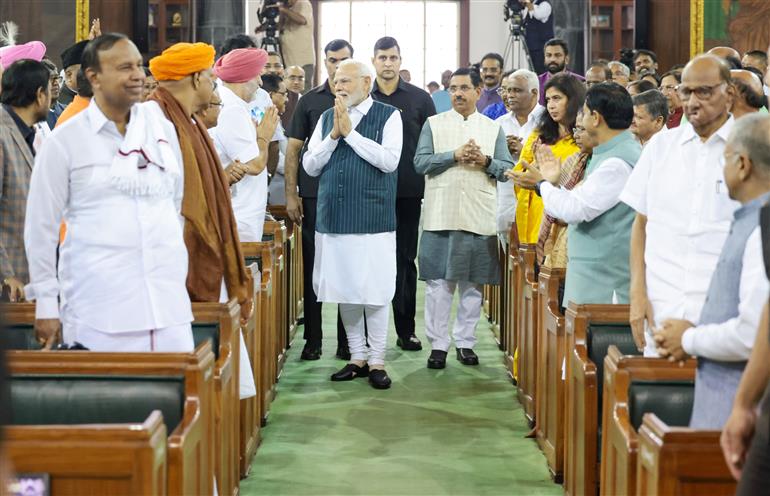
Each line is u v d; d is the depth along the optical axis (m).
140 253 3.50
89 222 3.48
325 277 6.23
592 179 4.38
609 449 3.37
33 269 3.51
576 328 4.07
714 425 2.71
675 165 3.58
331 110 6.29
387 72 7.04
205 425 3.24
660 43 10.13
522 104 7.27
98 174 3.46
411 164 7.13
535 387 5.40
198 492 3.14
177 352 3.15
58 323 3.54
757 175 2.71
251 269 4.99
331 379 6.54
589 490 3.95
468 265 6.71
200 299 4.12
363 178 6.13
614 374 3.27
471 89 6.70
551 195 4.50
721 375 2.70
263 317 5.45
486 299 9.21
